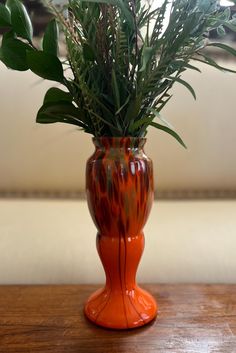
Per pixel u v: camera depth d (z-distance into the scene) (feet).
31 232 2.34
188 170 3.42
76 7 1.36
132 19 1.32
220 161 3.40
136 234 1.56
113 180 1.46
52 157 3.37
